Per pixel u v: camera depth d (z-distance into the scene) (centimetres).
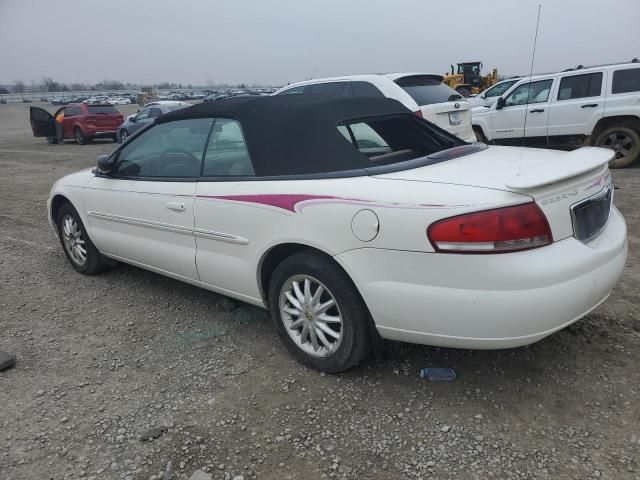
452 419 268
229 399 295
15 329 393
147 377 321
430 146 354
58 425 279
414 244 253
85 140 2062
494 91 1308
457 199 247
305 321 313
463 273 244
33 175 1252
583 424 258
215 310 411
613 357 311
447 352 327
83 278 497
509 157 320
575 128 933
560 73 948
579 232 264
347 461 244
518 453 242
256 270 326
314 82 860
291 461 246
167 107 1875
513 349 325
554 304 241
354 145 315
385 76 786
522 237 239
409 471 236
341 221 275
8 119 4344
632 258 468
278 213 303
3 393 310
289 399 292
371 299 271
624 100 876
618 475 227
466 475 232
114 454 256
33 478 243
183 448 257
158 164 396
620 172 877
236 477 237
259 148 323
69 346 365
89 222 467
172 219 374
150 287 466
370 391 294
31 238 655
